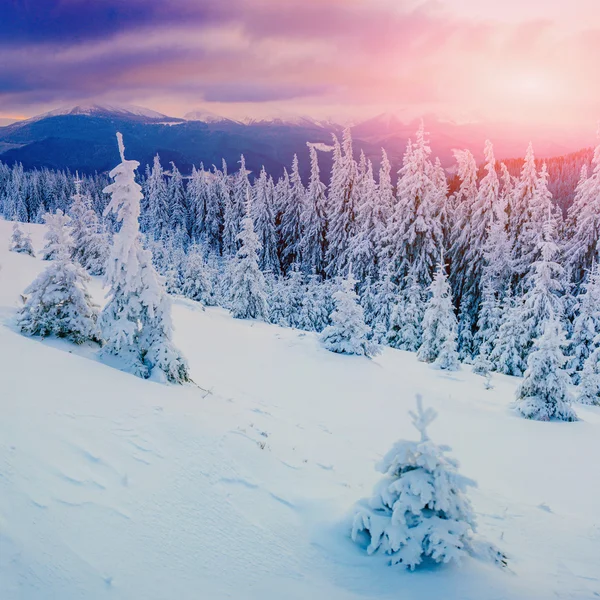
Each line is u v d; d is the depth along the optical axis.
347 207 45.47
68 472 5.02
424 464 4.79
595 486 8.97
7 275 18.61
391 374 18.12
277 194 61.06
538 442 11.66
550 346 14.32
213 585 4.11
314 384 15.52
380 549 4.85
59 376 7.76
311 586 4.31
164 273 47.62
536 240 32.62
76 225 31.84
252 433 8.21
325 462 8.05
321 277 47.66
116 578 3.86
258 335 22.16
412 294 32.72
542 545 5.96
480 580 4.49
